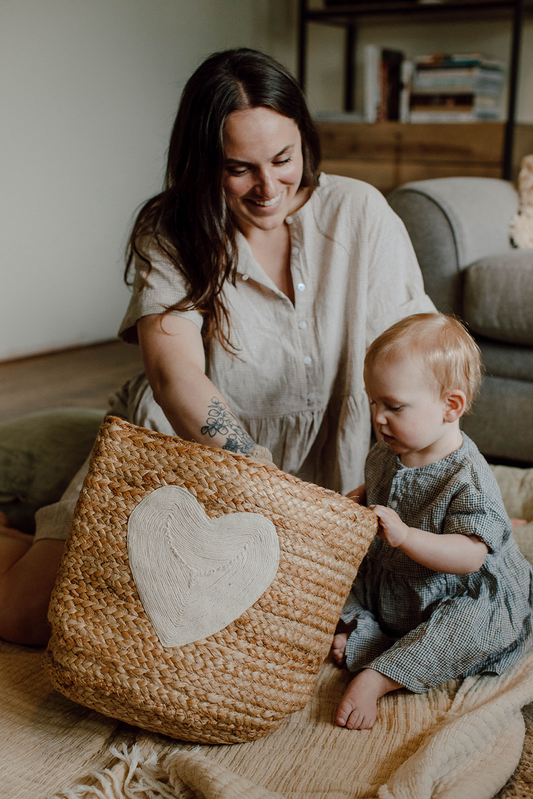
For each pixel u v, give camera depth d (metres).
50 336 3.32
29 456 1.53
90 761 0.86
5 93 2.91
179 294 1.10
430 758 0.82
